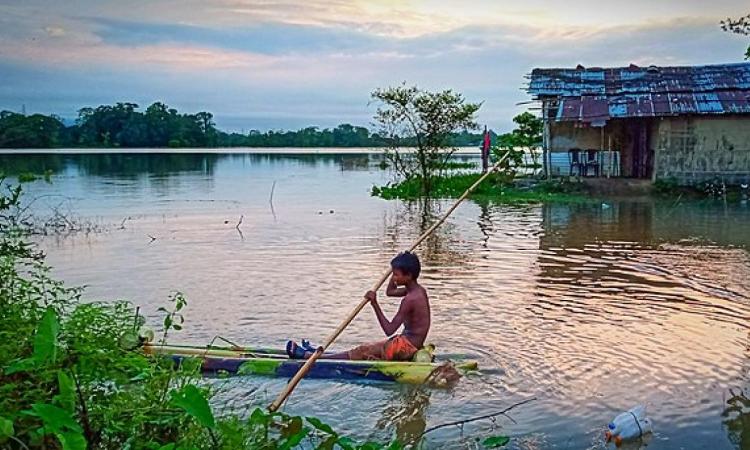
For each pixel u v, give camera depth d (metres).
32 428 2.79
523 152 25.28
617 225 15.50
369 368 5.95
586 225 15.54
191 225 15.54
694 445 4.79
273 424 4.16
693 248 12.40
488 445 4.25
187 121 86.12
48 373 2.88
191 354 6.09
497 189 23.11
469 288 9.27
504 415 5.26
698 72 24.61
